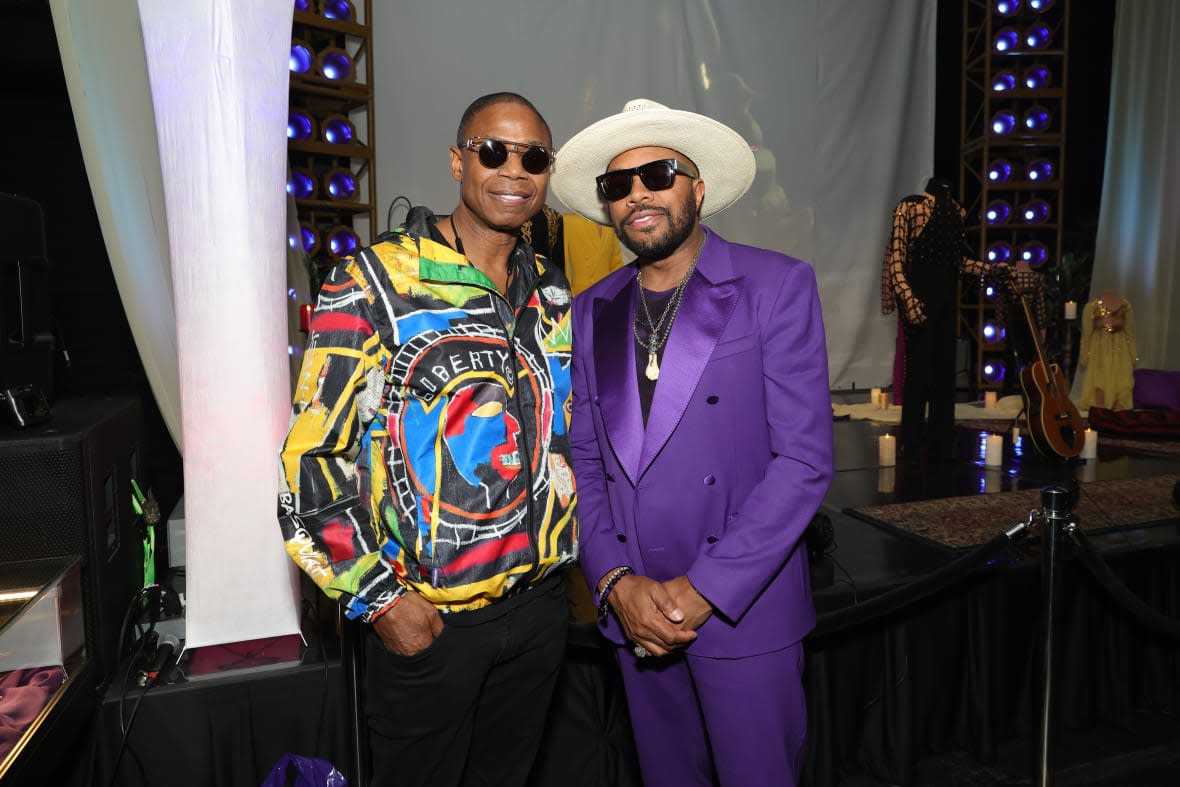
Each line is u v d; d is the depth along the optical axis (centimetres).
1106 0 858
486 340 138
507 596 143
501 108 142
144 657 211
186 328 200
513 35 711
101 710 192
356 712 201
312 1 589
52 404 241
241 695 201
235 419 204
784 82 787
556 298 155
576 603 247
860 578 263
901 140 823
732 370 150
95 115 242
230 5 195
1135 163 779
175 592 237
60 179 382
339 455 135
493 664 144
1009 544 223
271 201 204
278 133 203
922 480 421
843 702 251
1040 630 219
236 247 200
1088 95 870
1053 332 721
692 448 151
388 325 134
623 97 750
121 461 230
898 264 471
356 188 633
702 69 767
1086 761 264
